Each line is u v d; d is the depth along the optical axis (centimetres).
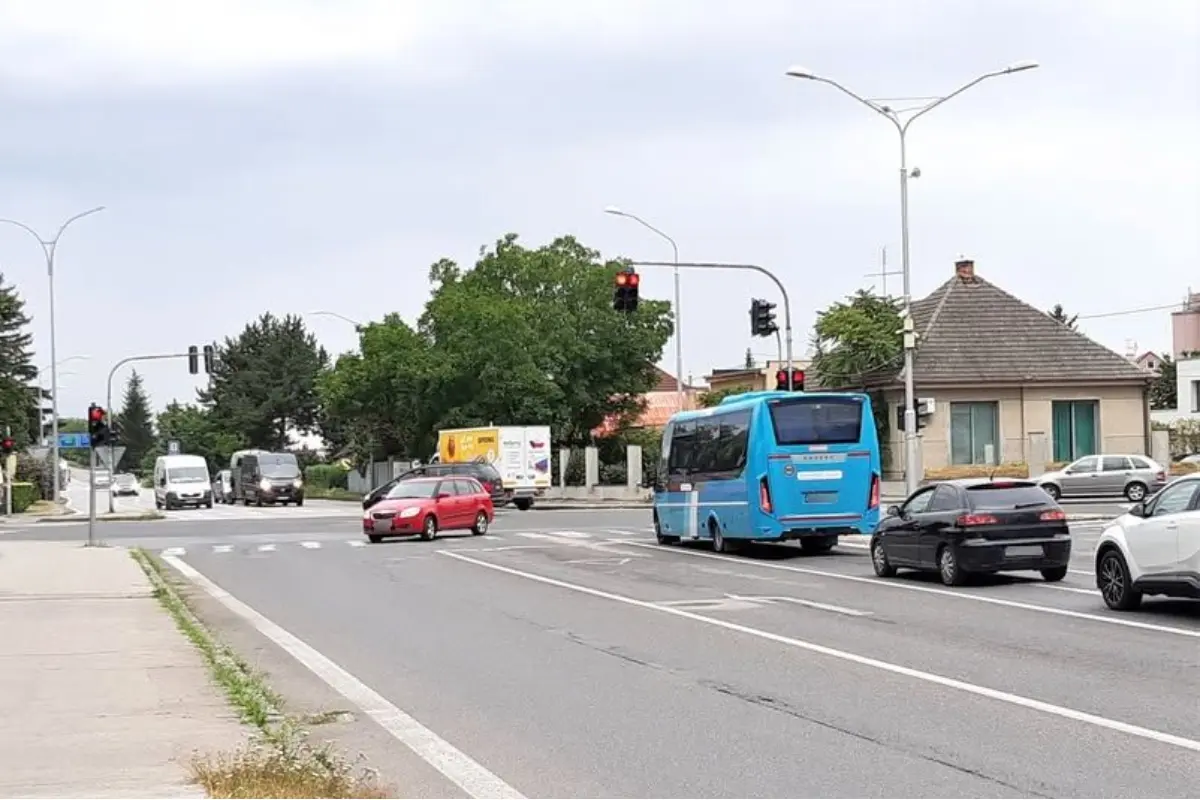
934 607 1750
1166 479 4666
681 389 5419
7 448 6359
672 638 1523
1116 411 5422
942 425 5306
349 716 1102
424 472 5228
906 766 869
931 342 5434
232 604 2048
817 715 1048
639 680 1242
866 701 1102
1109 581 1675
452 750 959
